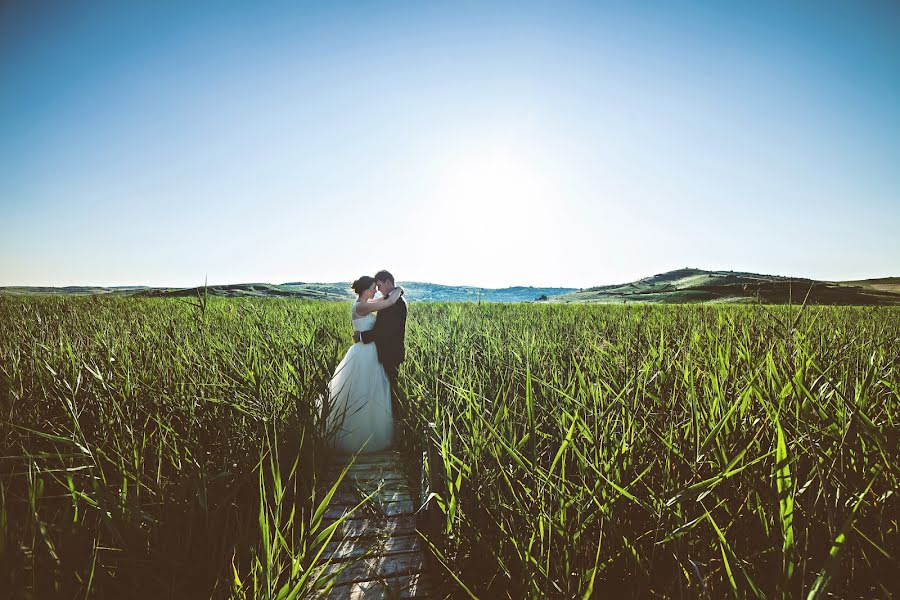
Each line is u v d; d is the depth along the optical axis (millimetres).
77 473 2705
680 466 2283
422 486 3305
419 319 12125
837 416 2164
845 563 1854
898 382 2859
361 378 5004
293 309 10344
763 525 1847
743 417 2426
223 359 4707
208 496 2744
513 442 2787
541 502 2219
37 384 3996
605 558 2113
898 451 1873
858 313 9430
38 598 1637
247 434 3641
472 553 2508
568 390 3572
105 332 5629
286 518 2865
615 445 2475
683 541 1982
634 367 3520
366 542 2977
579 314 13172
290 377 4566
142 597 1950
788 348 3086
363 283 5176
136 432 3221
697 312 10383
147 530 2178
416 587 2568
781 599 1534
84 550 1932
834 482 1915
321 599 2193
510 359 5398
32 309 10094
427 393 4656
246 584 1968
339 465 4340
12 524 1802
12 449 3016
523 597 1979
